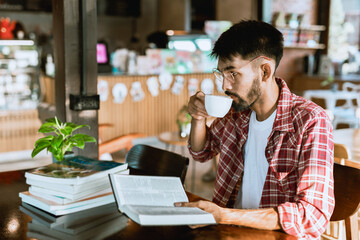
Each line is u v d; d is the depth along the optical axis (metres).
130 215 1.17
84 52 2.24
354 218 1.88
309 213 1.21
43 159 5.07
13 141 5.05
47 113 4.78
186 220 1.16
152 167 1.96
